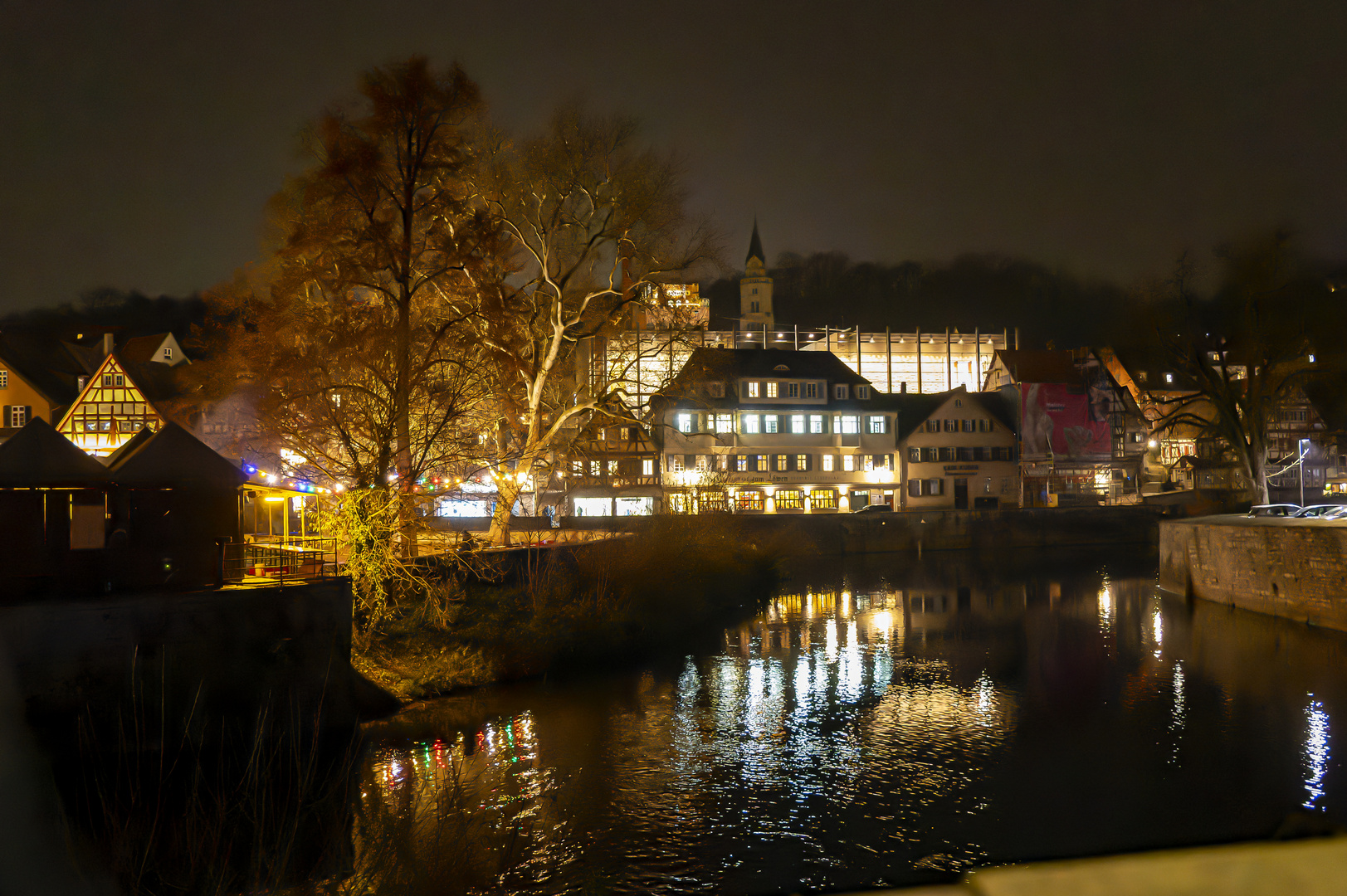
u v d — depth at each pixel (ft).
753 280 427.33
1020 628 110.22
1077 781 55.16
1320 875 7.49
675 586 110.01
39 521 55.67
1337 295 163.73
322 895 33.58
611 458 213.25
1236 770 57.41
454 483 100.83
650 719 66.90
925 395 259.19
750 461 225.35
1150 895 7.44
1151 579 159.84
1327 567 101.71
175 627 52.19
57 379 231.50
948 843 46.14
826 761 58.49
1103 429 258.57
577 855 43.14
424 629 78.18
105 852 37.14
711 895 39.81
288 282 90.17
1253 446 170.40
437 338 89.61
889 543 203.92
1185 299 175.94
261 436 88.28
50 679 48.67
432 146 92.94
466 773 53.36
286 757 51.49
